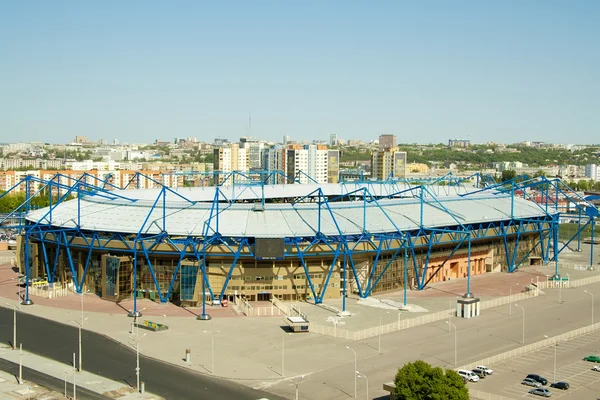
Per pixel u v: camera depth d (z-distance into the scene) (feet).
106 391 399.24
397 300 643.86
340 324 550.36
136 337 510.99
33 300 627.87
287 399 387.96
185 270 606.55
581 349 493.36
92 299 636.89
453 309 602.44
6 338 506.48
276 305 611.06
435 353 476.54
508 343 504.02
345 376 426.92
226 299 625.82
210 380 419.74
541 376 429.79
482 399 392.47
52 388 403.75
